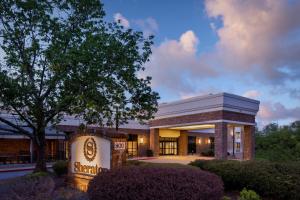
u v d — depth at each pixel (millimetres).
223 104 27531
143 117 16359
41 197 7984
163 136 39000
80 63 13562
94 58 13672
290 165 9875
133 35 15219
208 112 29000
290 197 9570
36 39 14891
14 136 26469
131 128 36156
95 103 14469
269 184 9828
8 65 14438
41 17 14695
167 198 6609
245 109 29453
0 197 8219
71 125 30234
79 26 15648
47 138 28109
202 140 45844
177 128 37906
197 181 6961
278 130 11438
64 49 14773
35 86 14750
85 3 15430
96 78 13828
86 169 10969
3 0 14484
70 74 13859
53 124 17125
